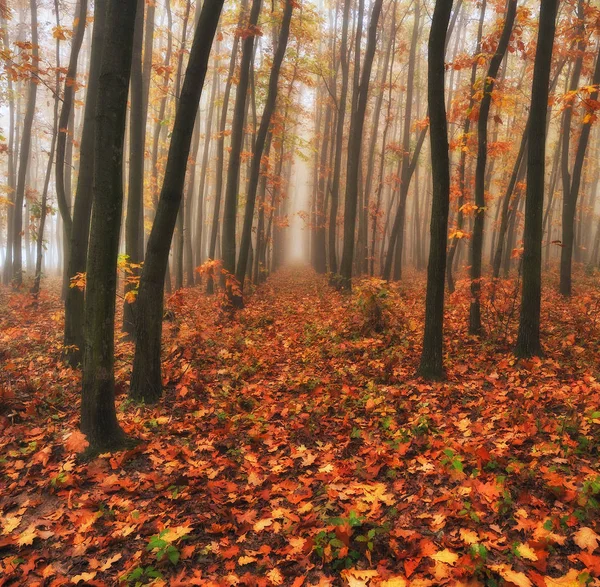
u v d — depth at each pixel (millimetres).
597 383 5672
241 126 12273
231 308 12117
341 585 2865
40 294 15531
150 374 6172
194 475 4262
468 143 11133
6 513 3830
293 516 3512
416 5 17922
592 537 2943
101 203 4531
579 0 11531
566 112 13688
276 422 5527
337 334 9211
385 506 3629
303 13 16375
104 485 4105
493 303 9195
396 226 17625
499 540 3055
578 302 11414
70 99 10656
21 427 5418
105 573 3105
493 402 5598
